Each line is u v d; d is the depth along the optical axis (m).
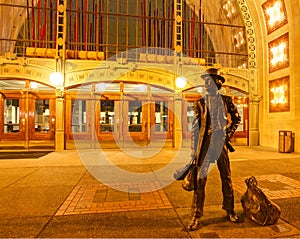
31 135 12.06
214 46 16.97
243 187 5.15
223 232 3.11
